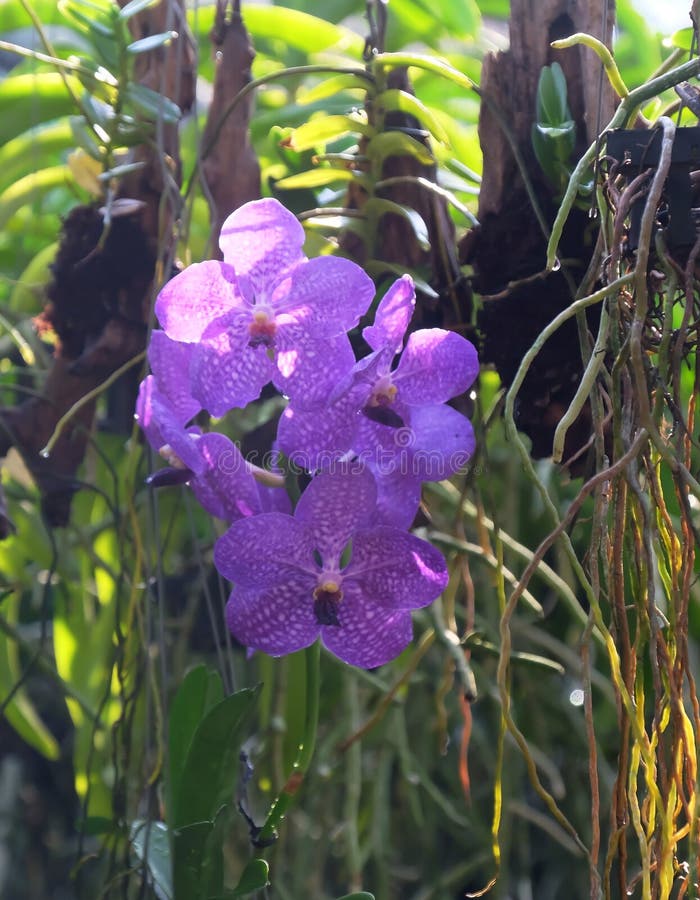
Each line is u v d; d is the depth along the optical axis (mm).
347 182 615
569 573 750
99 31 578
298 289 464
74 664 725
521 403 555
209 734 476
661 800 445
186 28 598
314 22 712
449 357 483
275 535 460
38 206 713
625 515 465
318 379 465
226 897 485
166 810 508
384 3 585
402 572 473
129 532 711
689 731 446
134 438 596
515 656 574
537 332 545
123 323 603
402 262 587
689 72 467
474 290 562
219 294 463
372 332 466
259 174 596
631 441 464
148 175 595
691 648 748
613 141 463
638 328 432
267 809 694
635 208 460
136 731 699
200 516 756
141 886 534
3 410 628
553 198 542
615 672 446
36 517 720
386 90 575
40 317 625
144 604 629
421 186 583
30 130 693
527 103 548
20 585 755
